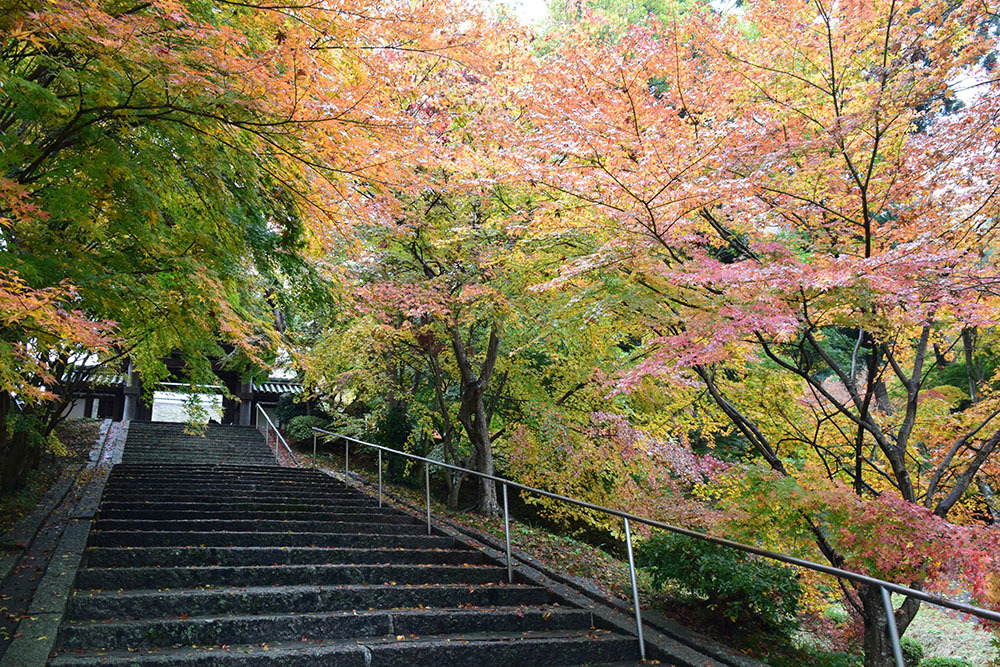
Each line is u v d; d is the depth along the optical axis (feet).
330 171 14.78
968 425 21.39
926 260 15.42
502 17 26.22
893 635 9.87
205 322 16.70
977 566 14.14
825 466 22.91
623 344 44.16
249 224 19.06
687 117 20.52
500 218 29.48
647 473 33.37
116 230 14.56
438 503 41.50
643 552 21.90
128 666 11.33
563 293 23.31
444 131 24.93
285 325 48.39
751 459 30.12
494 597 18.25
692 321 17.67
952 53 17.61
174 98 12.65
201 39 12.23
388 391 52.42
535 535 31.58
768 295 16.76
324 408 66.59
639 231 18.28
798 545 18.08
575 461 35.12
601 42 21.94
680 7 51.70
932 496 19.27
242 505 27.17
